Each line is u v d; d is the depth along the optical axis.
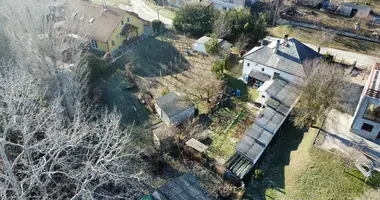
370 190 24.08
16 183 16.77
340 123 31.17
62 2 44.00
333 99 29.42
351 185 24.61
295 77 36.62
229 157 28.95
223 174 26.69
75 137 20.31
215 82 38.41
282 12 62.19
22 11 30.33
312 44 51.78
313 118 31.39
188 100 34.91
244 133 30.80
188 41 52.41
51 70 30.53
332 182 25.09
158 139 29.16
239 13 51.69
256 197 25.36
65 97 28.45
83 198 17.98
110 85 40.06
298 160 27.70
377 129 28.23
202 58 46.97
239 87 40.38
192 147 29.27
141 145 30.23
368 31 54.38
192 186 22.98
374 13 62.69
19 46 30.34
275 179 26.92
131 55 47.25
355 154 26.84
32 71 29.70
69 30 36.72
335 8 64.44
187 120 33.38
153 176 26.97
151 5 70.06
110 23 47.72
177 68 44.34
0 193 16.55
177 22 54.47
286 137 31.62
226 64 43.59
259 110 35.84
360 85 37.00
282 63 38.09
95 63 38.12
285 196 25.09
